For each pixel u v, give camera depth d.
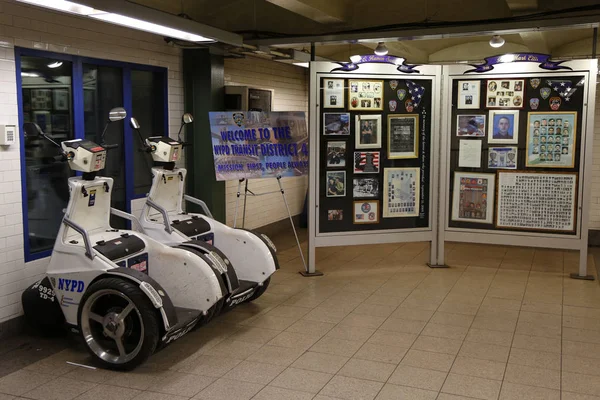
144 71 6.18
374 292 5.75
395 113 6.42
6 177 4.50
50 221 5.11
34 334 4.65
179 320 4.11
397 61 6.35
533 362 4.04
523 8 5.75
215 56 6.71
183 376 3.86
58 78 5.09
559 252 7.53
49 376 3.87
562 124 6.14
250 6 6.83
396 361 4.07
